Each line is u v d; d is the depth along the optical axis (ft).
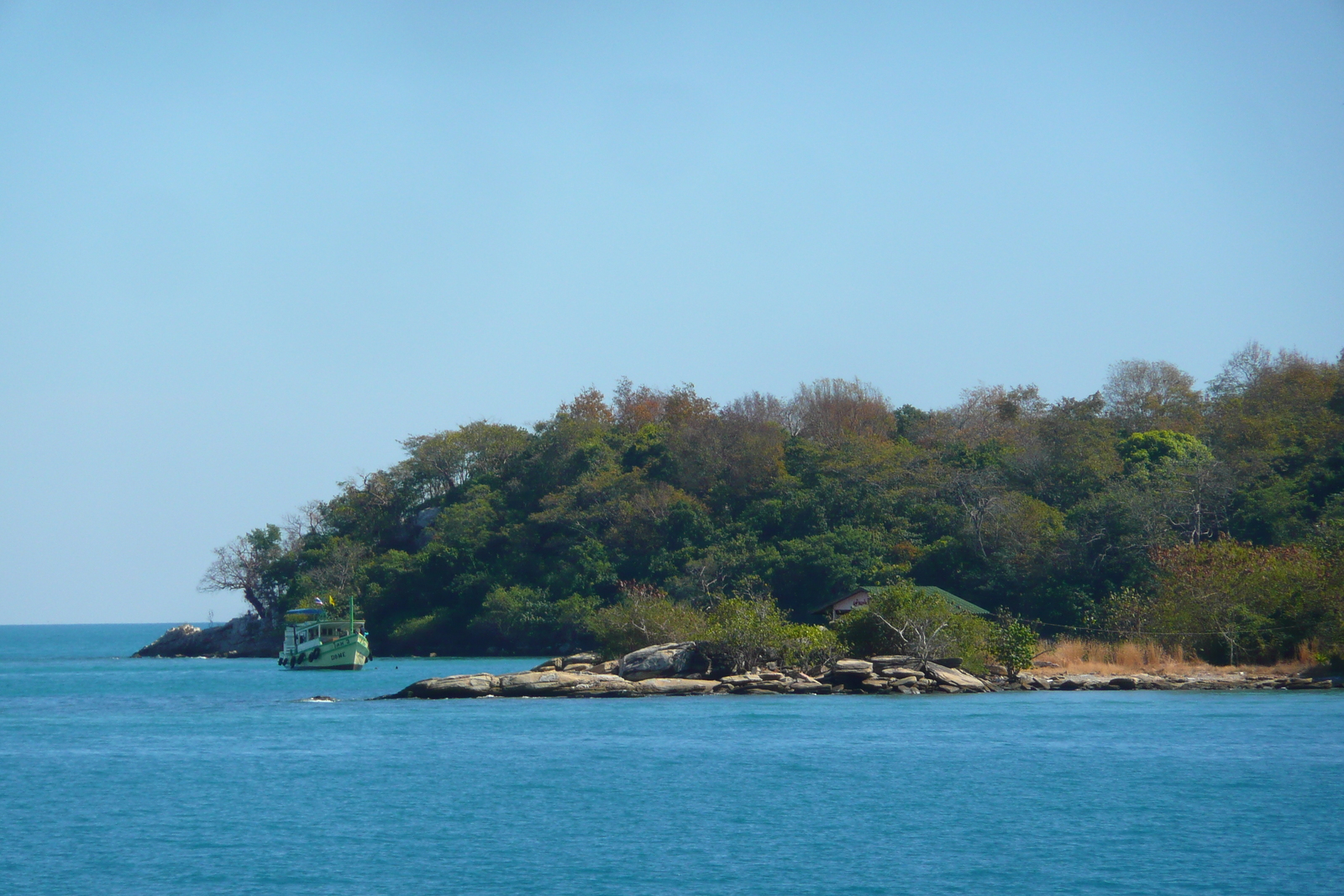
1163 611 290.56
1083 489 412.16
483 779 154.30
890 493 431.84
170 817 133.08
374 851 116.67
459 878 107.55
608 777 154.92
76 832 126.00
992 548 385.50
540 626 447.01
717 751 175.32
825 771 156.87
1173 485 374.22
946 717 210.18
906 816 129.29
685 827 125.70
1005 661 269.85
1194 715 207.62
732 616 273.95
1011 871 107.45
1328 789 140.67
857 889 102.78
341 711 245.65
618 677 269.85
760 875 107.45
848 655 271.49
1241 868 107.04
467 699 263.70
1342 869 106.63
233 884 105.81
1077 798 137.18
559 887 104.47
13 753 183.62
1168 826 122.72
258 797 144.36
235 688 333.42
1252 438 433.07
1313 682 250.78
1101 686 257.34
